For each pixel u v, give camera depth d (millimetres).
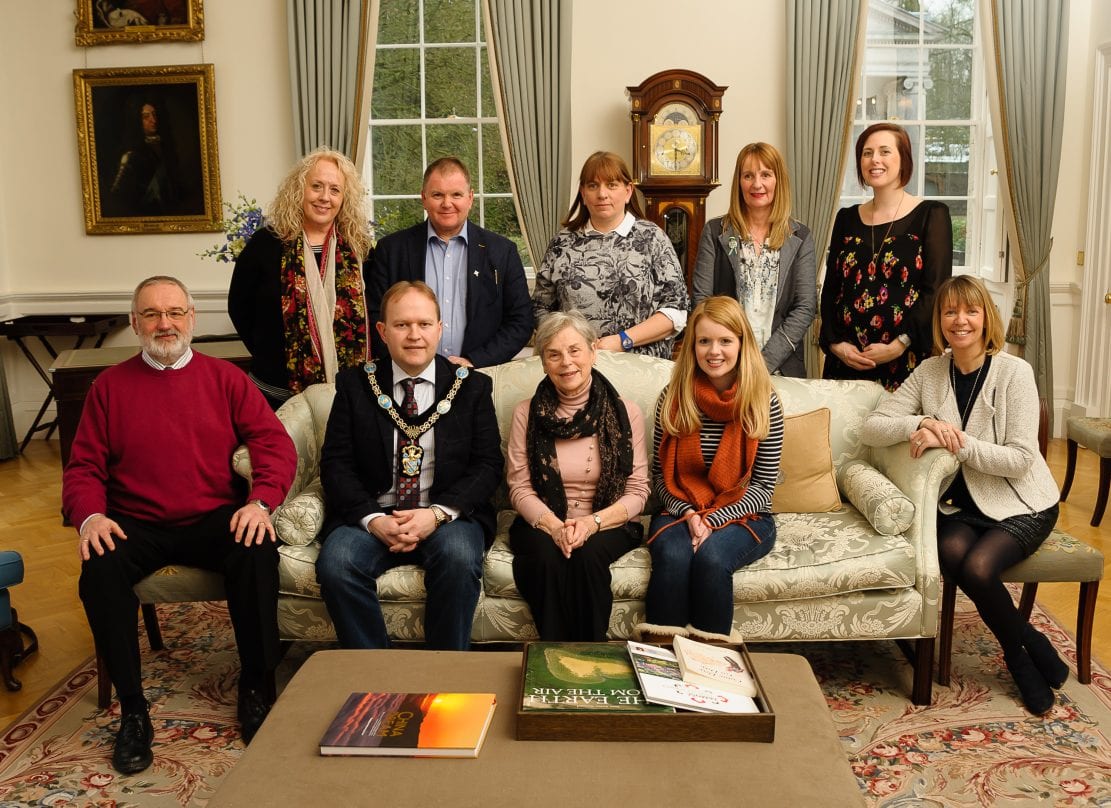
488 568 2803
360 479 2957
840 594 2768
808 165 5793
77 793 2424
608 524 2846
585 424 2906
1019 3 5621
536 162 5871
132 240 6188
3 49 6047
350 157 5918
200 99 5957
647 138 5383
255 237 3453
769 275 3672
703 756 1749
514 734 1829
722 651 2113
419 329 2836
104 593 2621
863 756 2557
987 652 3199
